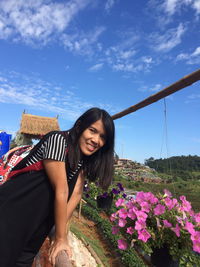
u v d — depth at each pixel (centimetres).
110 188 778
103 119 177
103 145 191
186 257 311
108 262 641
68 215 194
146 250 318
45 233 182
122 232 356
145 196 349
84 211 990
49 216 179
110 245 733
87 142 177
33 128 1287
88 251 611
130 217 340
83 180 202
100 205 779
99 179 197
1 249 164
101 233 820
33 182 171
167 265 319
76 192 198
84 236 702
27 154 191
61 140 171
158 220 316
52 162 166
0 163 191
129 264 604
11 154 194
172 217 323
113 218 364
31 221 170
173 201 337
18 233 168
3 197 170
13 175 180
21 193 169
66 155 174
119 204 379
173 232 313
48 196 172
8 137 568
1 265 165
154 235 316
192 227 305
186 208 339
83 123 178
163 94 436
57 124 1375
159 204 325
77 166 179
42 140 175
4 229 164
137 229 320
